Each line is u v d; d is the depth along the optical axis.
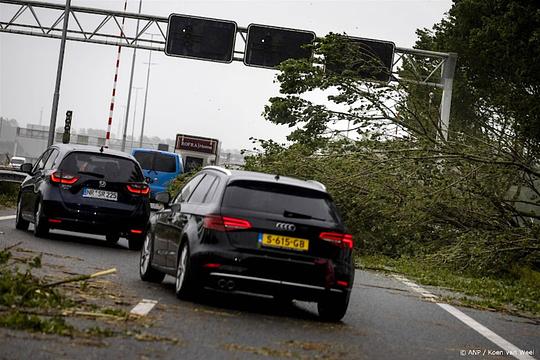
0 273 11.55
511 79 45.09
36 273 12.94
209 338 9.16
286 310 12.38
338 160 25.58
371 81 28.83
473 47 45.66
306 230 11.48
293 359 8.52
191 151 55.62
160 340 8.71
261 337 9.62
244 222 11.39
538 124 40.78
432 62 43.50
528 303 17.80
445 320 13.27
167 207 13.63
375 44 40.94
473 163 24.50
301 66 30.09
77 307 10.12
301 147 26.98
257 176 11.96
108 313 9.95
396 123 26.91
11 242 17.53
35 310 9.67
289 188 11.78
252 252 11.34
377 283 18.41
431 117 25.83
